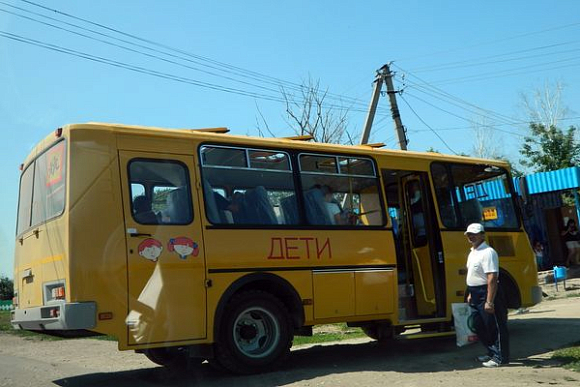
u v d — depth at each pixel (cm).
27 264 761
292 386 658
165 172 712
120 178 680
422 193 959
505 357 756
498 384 639
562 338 932
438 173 966
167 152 718
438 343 998
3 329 1841
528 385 632
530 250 1036
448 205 959
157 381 739
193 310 692
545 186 1994
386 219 879
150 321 664
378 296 840
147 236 679
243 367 726
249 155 779
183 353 854
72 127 675
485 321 759
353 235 835
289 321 766
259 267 744
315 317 780
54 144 713
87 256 643
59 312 637
